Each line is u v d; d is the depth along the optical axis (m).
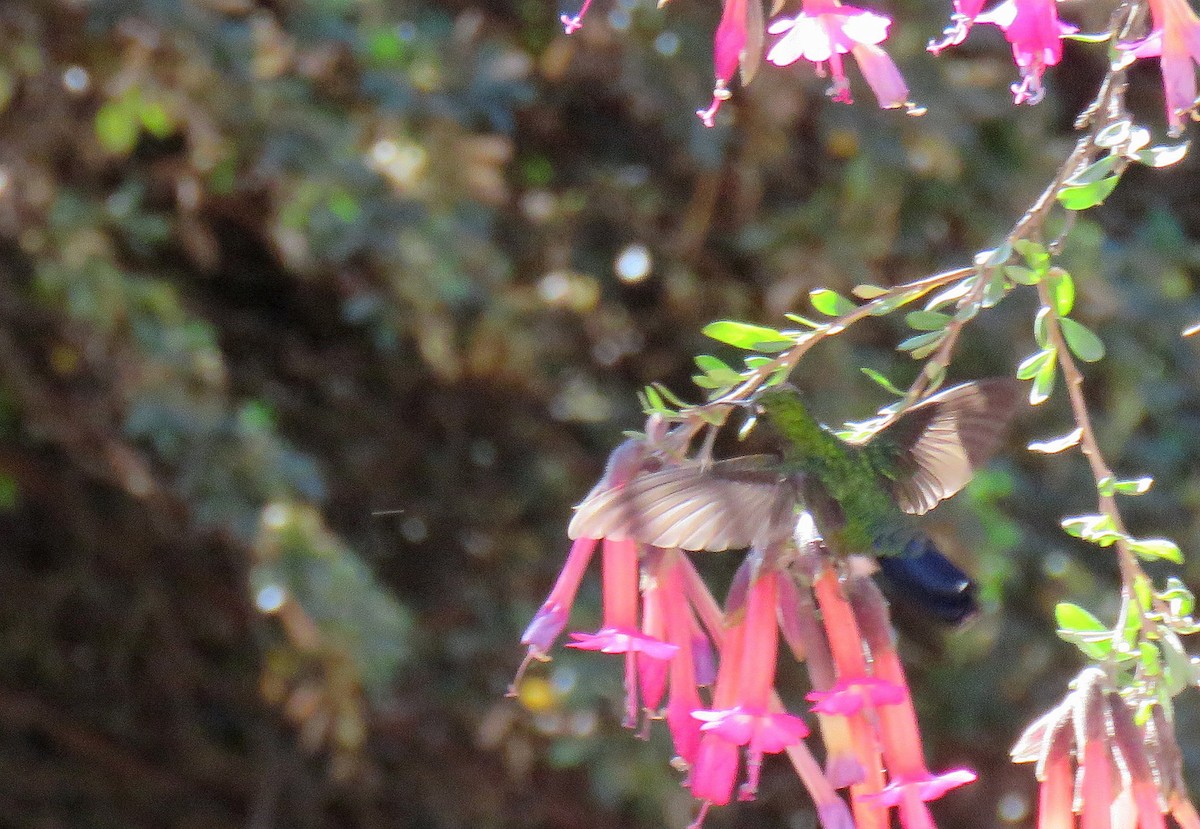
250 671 11.10
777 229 9.84
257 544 8.62
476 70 9.48
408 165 8.91
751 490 3.66
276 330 10.76
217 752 11.33
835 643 3.47
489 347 9.41
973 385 3.78
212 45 8.74
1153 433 10.71
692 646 3.76
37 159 8.97
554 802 11.00
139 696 11.29
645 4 9.88
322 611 8.56
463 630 10.45
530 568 10.57
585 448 10.76
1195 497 10.30
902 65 9.55
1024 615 10.23
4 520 10.88
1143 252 10.49
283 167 8.72
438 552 10.71
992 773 10.58
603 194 10.48
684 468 3.55
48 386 9.49
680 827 9.61
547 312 10.17
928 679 10.31
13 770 11.28
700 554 10.27
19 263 9.24
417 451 10.78
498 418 10.68
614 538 3.49
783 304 9.62
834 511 3.65
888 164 9.64
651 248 10.52
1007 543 9.20
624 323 10.56
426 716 10.45
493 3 10.30
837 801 3.54
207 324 9.58
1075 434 3.66
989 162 10.14
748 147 9.86
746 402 3.61
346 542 10.41
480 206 9.30
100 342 8.87
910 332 10.00
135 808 11.48
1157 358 10.28
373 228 8.76
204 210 9.80
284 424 10.66
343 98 9.46
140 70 8.66
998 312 9.91
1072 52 11.32
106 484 10.52
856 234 9.74
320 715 9.21
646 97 9.82
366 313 9.19
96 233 8.88
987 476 9.23
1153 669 3.50
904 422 3.97
